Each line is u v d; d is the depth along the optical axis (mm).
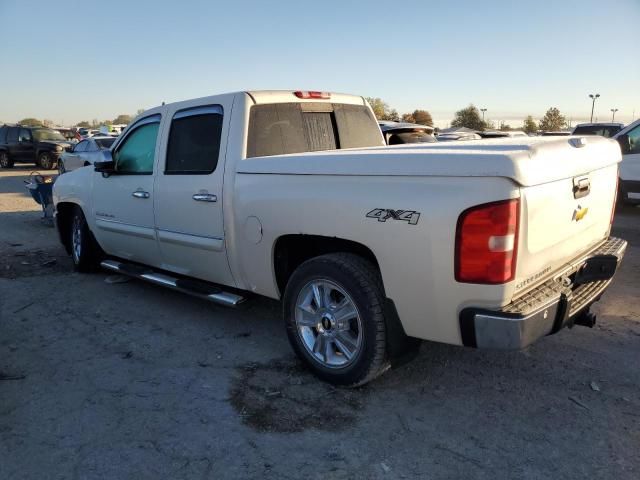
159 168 4867
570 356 4098
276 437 3084
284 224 3734
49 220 10328
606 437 3051
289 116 4566
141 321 4973
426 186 2980
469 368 3916
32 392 3635
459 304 2957
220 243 4312
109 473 2779
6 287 6074
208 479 2732
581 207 3432
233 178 4129
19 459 2900
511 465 2814
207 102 4473
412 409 3371
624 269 6551
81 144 18297
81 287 6062
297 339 3803
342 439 3059
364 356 3379
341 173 3342
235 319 5004
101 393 3613
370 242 3229
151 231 5070
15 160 25062
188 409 3395
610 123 17625
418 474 2754
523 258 2902
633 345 4281
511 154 2760
